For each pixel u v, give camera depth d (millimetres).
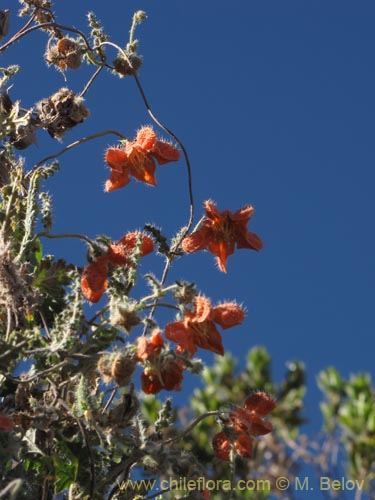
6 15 4160
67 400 3225
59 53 4258
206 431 5754
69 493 3203
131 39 4270
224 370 7066
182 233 3736
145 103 4164
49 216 3340
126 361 2906
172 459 3092
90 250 3316
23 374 3246
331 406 6910
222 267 3578
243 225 3621
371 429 6578
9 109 3904
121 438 3076
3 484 3012
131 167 3711
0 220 3402
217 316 3145
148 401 4902
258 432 3307
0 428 2887
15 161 3732
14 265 3168
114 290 3203
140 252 3295
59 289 3412
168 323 3104
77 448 3193
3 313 3281
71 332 3072
